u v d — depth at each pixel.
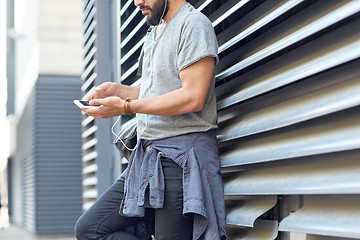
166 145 2.37
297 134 2.03
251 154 2.30
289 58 2.09
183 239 2.34
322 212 1.86
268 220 2.33
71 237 11.48
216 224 2.25
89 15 5.18
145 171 2.36
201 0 2.86
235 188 2.42
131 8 3.77
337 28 1.83
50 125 11.52
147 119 2.46
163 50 2.41
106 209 2.65
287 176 2.07
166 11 2.49
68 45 11.66
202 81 2.26
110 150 4.71
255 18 2.30
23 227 15.49
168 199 2.31
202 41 2.27
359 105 1.70
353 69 1.75
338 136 1.76
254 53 2.32
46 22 11.61
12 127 20.25
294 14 2.06
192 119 2.38
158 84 2.43
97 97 2.88
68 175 11.55
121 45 3.99
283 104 2.13
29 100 13.03
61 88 11.58
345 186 1.68
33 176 11.87
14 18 18.33
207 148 2.38
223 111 2.67
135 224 2.71
